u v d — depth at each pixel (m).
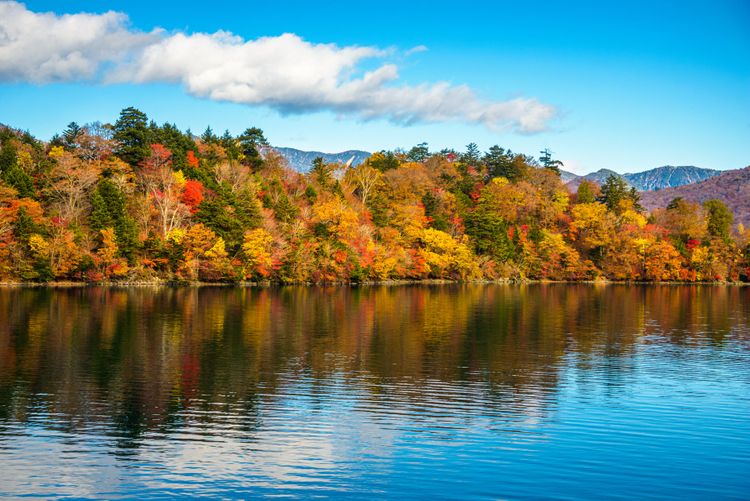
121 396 26.73
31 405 25.19
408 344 41.34
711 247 153.25
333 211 108.31
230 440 21.61
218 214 96.50
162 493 17.50
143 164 104.81
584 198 178.75
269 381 29.98
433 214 135.75
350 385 29.55
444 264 123.81
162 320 50.19
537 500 17.56
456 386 29.78
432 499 17.50
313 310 61.47
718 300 88.56
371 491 17.91
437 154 193.50
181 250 90.88
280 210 108.00
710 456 20.95
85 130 116.75
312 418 24.25
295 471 19.14
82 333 42.44
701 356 38.97
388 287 106.94
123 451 20.41
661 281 149.38
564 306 73.19
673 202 176.88
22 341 39.00
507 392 28.81
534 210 161.38
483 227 135.00
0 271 80.50
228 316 54.09
